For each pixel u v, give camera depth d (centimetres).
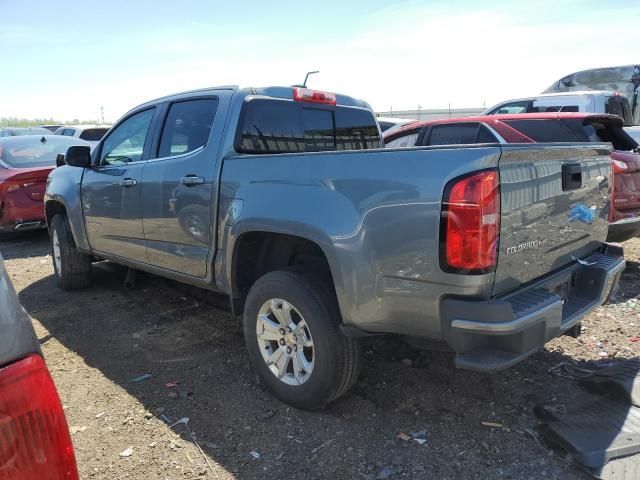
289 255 343
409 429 293
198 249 374
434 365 367
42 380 127
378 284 262
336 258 272
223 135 361
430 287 245
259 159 323
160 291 554
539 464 260
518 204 248
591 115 634
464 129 718
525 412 304
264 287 318
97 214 482
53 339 436
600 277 306
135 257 450
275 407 320
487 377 347
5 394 120
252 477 258
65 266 546
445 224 235
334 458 270
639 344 394
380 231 257
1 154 846
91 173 493
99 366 383
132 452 280
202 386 349
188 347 412
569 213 296
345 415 309
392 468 261
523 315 236
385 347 397
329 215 275
